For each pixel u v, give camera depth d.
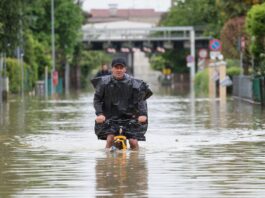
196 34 191.62
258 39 72.44
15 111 64.62
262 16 71.69
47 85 139.75
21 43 84.00
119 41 196.75
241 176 24.53
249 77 78.25
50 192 21.86
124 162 28.06
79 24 163.12
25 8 82.19
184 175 24.80
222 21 109.94
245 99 81.50
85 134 40.06
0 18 79.75
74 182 23.55
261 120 50.09
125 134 32.50
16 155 30.64
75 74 199.50
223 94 95.00
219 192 21.61
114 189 22.20
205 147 33.09
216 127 44.38
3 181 23.88
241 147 33.00
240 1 97.31
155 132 41.00
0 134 40.44
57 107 72.00
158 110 64.56
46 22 157.12
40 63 149.88
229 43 97.81
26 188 22.56
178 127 44.62
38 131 42.28
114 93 32.28
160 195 21.20
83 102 84.56
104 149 32.56
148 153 30.91
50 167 26.95
